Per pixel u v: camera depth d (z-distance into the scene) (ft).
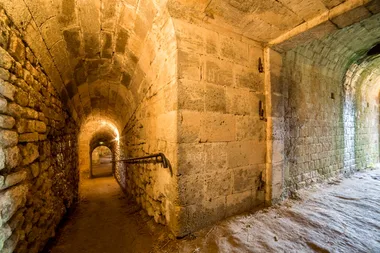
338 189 10.11
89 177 29.73
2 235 3.95
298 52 9.81
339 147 13.04
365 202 8.25
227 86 6.78
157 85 7.42
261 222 6.48
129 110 13.66
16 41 4.89
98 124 26.73
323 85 11.84
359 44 11.48
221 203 6.60
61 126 9.89
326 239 5.58
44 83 7.17
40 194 6.49
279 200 8.00
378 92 18.89
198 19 6.01
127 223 9.11
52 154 8.18
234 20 6.16
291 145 9.45
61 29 6.53
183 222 5.80
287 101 9.34
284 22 6.30
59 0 5.43
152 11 5.71
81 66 9.26
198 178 6.10
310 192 9.50
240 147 7.09
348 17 5.62
